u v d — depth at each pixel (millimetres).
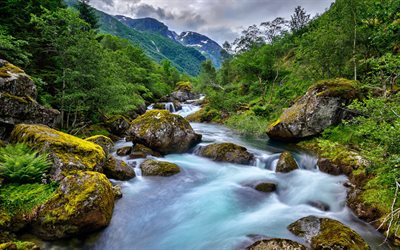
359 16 17750
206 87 41438
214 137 19875
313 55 20859
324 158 11617
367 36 17125
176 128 14133
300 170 11617
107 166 9688
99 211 6723
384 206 7273
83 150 8836
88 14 35188
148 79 41281
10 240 5844
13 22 15891
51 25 14812
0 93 9969
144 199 8812
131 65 33219
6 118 10055
